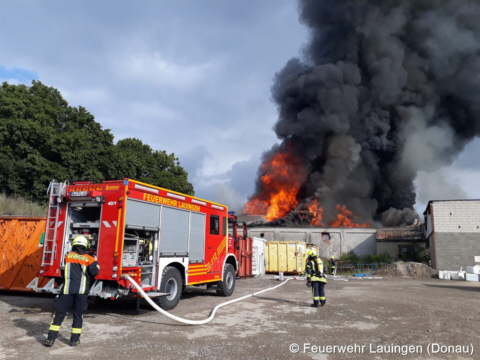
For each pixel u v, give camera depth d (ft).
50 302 28.66
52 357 14.58
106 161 94.27
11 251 34.09
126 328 19.92
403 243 89.10
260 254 65.82
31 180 81.05
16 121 79.15
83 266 16.79
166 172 130.52
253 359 14.88
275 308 27.25
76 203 23.90
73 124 104.37
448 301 33.35
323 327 21.02
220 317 23.43
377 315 25.30
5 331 18.53
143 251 24.71
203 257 30.76
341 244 95.35
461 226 69.72
